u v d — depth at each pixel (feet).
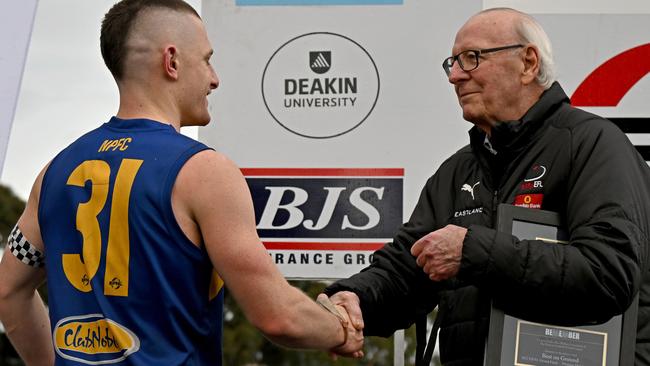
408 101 18.72
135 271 11.14
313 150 18.72
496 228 12.59
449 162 14.69
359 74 18.78
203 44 12.10
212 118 18.80
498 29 13.69
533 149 13.21
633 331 12.48
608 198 12.36
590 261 12.07
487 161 13.70
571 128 13.07
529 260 12.12
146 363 11.00
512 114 13.69
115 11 12.00
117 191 11.30
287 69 18.81
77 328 11.36
